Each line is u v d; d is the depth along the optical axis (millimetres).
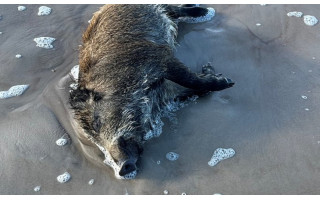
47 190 4707
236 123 5172
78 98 5051
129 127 4805
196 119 5254
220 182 4637
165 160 4871
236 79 5676
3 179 4832
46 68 6102
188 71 5387
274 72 5719
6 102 5691
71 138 5203
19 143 5195
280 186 4551
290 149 4871
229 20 6539
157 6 6055
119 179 4742
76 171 4855
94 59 5391
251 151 4887
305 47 6035
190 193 4570
